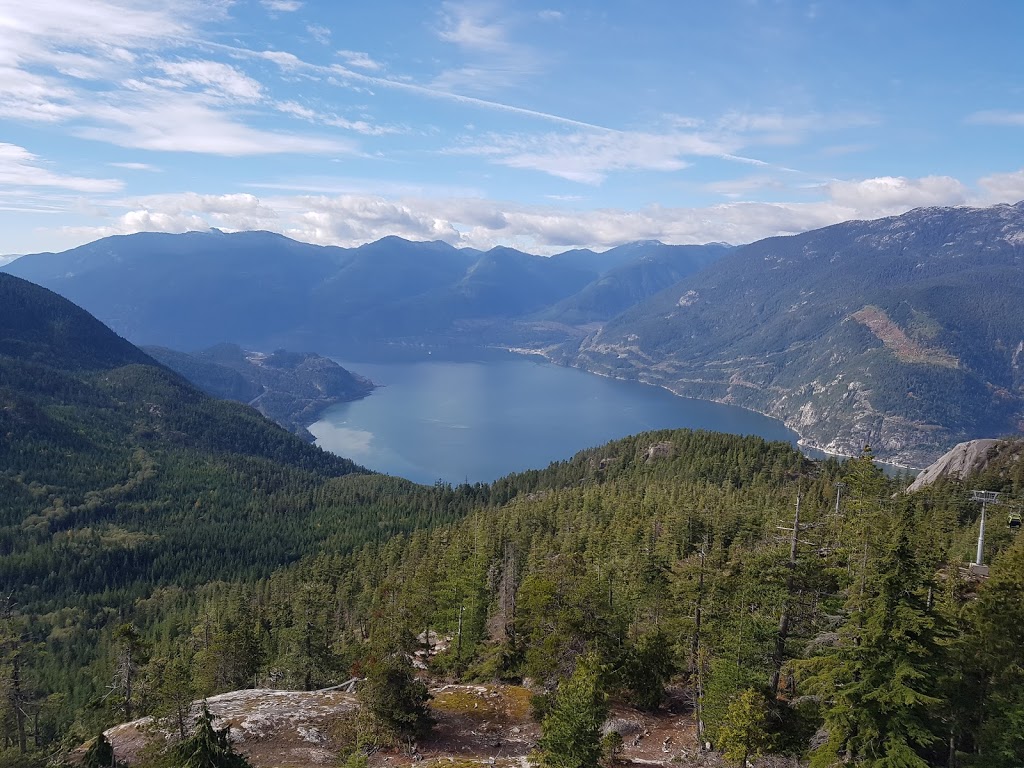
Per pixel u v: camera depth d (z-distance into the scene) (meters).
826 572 45.97
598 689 40.25
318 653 80.69
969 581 52.97
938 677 31.47
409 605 85.06
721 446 199.00
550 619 55.53
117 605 179.75
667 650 56.50
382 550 167.75
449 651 73.06
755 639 44.03
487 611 76.31
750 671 43.06
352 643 91.69
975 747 37.91
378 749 48.25
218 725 50.56
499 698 57.09
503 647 65.56
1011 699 35.53
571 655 52.31
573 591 56.72
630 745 48.06
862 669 32.22
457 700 56.56
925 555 52.88
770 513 98.06
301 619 91.12
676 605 58.09
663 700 56.22
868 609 33.16
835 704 33.69
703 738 45.66
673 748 47.16
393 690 49.62
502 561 92.81
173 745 42.66
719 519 95.75
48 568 194.00
